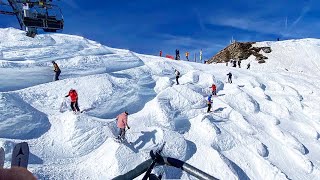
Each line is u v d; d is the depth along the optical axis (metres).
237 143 19.47
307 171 19.56
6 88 18.08
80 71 23.61
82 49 28.55
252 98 26.78
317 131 25.92
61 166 13.38
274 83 33.53
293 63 61.44
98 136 15.70
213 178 2.49
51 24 33.34
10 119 14.83
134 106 20.31
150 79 25.16
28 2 31.59
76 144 15.12
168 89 22.33
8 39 26.41
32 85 19.55
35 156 13.55
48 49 25.78
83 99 19.09
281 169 19.02
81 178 13.05
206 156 16.91
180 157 16.20
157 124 18.50
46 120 16.09
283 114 26.39
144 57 32.66
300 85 34.50
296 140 22.17
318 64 61.75
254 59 63.19
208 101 22.11
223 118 22.09
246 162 18.23
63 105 17.75
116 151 14.07
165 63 30.03
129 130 16.64
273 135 22.83
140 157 14.43
